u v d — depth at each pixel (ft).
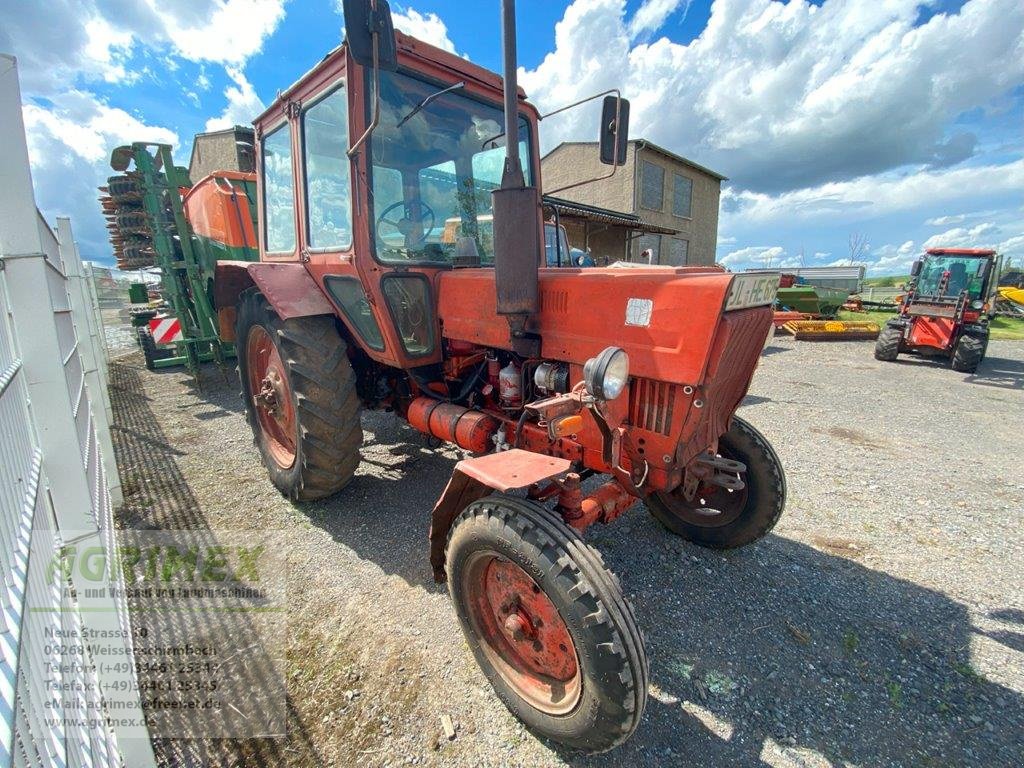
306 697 5.83
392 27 6.09
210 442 14.14
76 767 3.37
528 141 10.09
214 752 5.15
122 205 23.61
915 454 13.82
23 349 4.24
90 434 7.50
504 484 5.10
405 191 8.71
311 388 9.07
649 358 6.11
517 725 5.55
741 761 5.15
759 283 6.04
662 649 6.62
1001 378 24.95
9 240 4.12
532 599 5.37
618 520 9.79
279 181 10.87
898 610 7.40
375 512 10.03
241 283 12.50
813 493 11.28
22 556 3.12
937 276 29.22
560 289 6.98
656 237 68.74
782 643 6.73
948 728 5.54
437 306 9.09
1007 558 8.75
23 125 4.27
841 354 32.12
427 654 6.49
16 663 2.46
